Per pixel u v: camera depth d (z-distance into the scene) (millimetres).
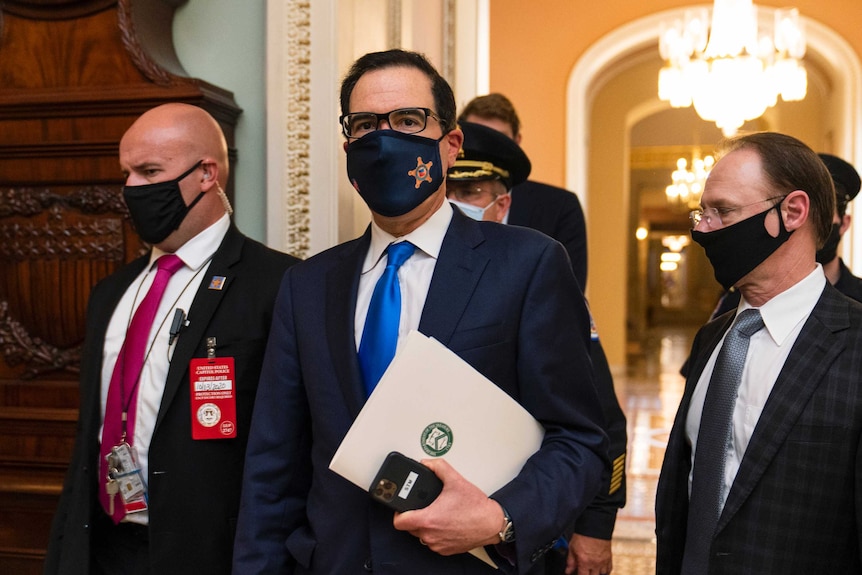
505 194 2395
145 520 1975
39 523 2695
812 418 1452
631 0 9625
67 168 2691
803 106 11586
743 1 6922
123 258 2668
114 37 2668
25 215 2723
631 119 13570
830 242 2330
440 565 1462
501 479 1483
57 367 2723
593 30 9727
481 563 1483
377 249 1662
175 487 1922
